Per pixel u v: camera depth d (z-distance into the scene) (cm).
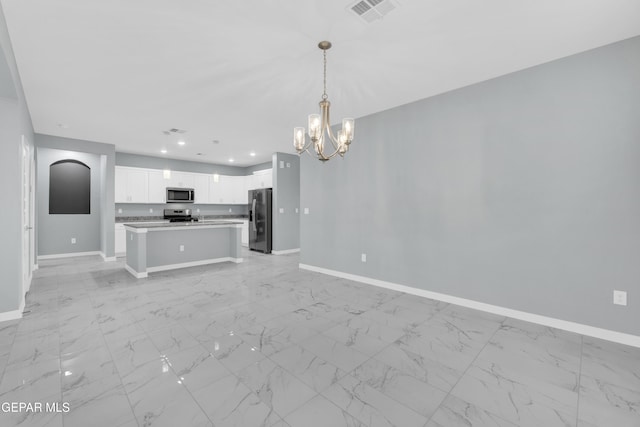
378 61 272
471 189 328
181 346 242
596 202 256
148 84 317
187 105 379
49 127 479
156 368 209
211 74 295
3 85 261
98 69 283
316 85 322
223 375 201
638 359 221
